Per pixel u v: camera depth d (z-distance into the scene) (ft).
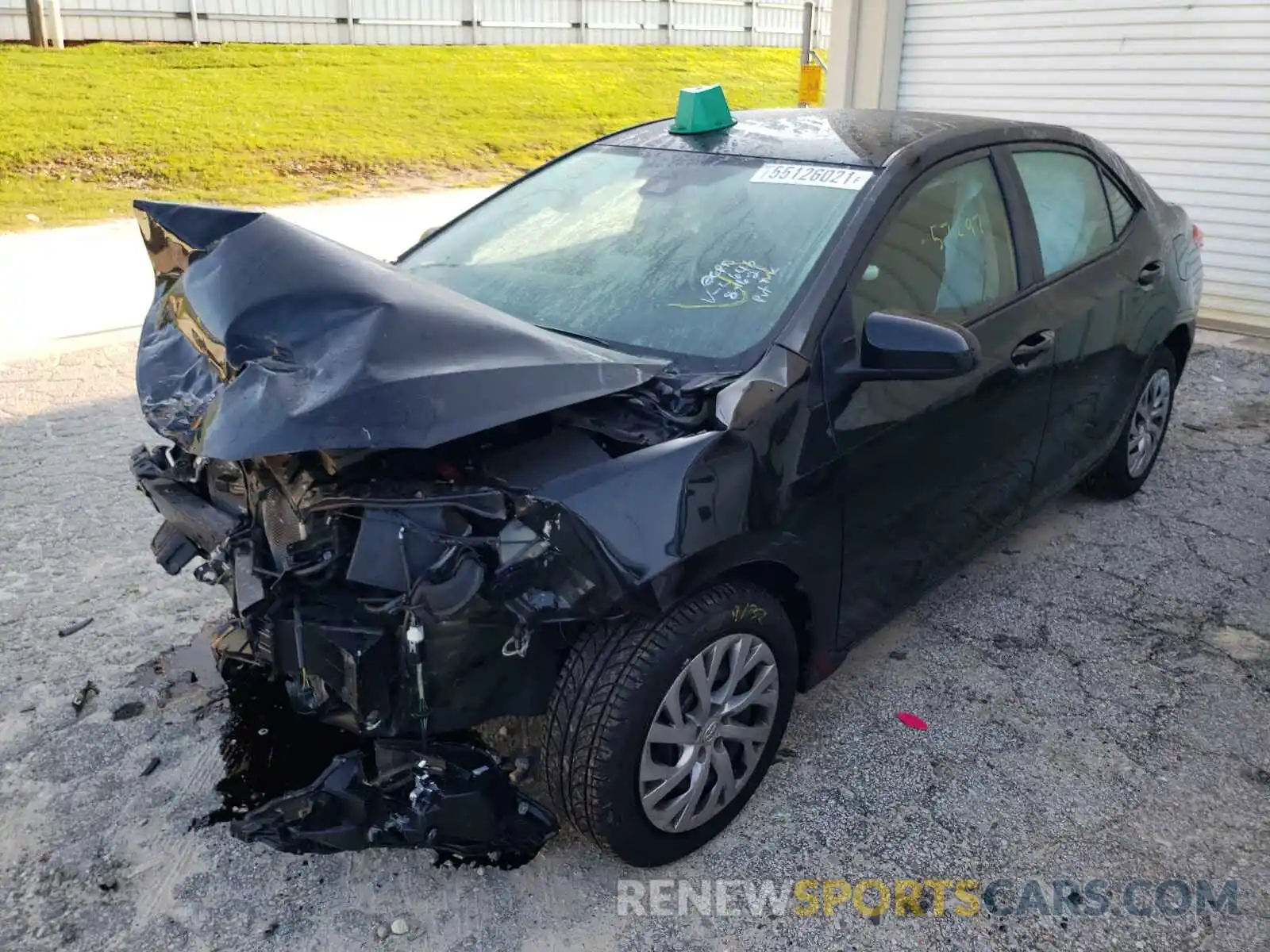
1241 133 24.88
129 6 62.85
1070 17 27.04
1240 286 25.73
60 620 12.17
